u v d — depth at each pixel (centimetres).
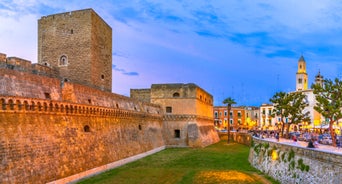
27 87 3725
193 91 9256
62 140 4150
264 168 4844
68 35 6612
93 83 6525
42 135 3791
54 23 6731
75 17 6594
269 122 14938
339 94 4562
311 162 3312
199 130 9325
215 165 5775
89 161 4666
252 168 5356
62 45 6644
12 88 3488
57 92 4275
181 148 8738
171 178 4534
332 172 2888
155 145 7931
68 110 4419
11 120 3406
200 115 9750
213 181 4262
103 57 7075
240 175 4616
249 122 18150
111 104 5828
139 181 4316
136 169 5281
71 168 4181
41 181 3578
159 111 8988
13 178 3212
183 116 9156
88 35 6475
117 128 5962
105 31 7212
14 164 3278
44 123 3903
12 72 3531
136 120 7069
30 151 3538
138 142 6838
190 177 4572
